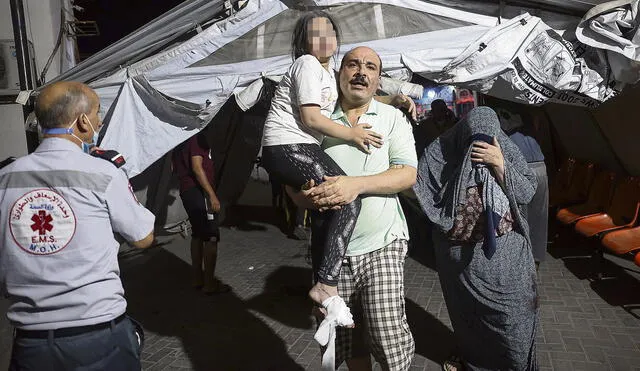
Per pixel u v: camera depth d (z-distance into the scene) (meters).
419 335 4.06
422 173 3.23
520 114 4.44
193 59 3.89
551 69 3.72
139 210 2.13
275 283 5.54
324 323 2.10
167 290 5.46
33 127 4.09
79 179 1.99
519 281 2.93
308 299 5.01
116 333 2.07
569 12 3.81
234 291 5.33
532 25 3.71
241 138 8.59
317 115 2.26
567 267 5.45
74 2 7.55
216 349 4.01
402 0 3.76
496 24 3.80
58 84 2.08
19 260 1.95
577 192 6.57
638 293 4.65
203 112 3.92
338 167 2.38
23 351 1.97
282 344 4.05
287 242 7.25
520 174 2.99
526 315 2.96
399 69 3.82
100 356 2.01
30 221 1.96
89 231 2.00
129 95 3.90
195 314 4.75
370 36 3.81
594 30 3.65
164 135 3.96
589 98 3.88
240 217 8.89
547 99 3.84
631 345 3.71
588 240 6.16
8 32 5.19
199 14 3.94
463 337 3.19
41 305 1.95
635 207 5.05
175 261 6.55
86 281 1.98
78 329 1.97
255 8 3.80
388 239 2.50
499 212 2.88
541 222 4.43
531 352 3.04
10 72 5.10
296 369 3.63
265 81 3.88
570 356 3.60
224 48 3.89
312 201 2.26
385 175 2.37
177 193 7.71
